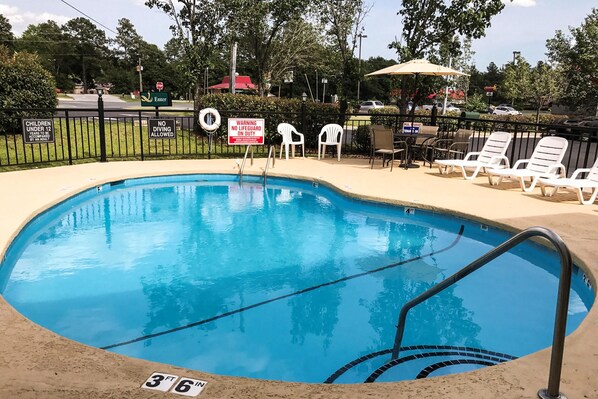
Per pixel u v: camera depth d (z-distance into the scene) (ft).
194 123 44.78
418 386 7.46
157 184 28.37
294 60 60.34
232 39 46.29
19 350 8.28
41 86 37.70
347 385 7.44
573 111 81.66
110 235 18.94
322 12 42.91
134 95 212.64
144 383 7.31
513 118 84.17
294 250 17.74
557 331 6.70
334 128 35.86
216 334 11.38
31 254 16.61
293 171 30.19
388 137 30.50
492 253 7.59
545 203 22.18
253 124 30.30
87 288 13.85
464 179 28.45
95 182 24.81
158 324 11.79
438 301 13.60
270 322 12.08
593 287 13.11
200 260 16.43
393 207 22.97
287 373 9.82
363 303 13.37
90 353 8.23
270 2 47.91
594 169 22.94
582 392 7.34
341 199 25.18
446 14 36.73
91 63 301.02
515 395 7.22
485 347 11.02
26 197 20.67
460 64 65.92
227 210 23.30
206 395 7.03
